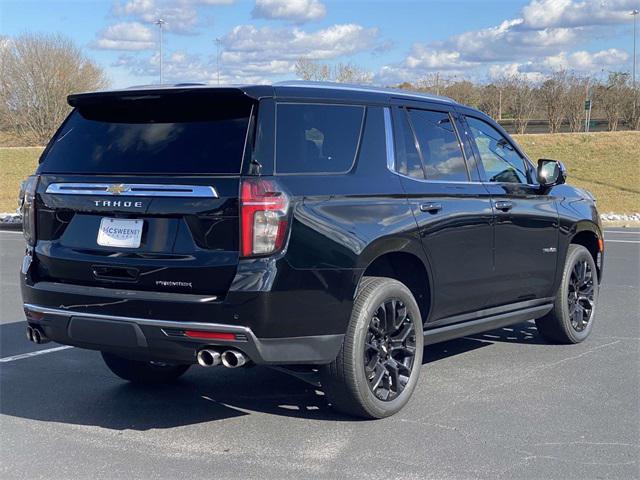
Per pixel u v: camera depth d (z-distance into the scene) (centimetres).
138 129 504
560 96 4256
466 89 4381
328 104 510
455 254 572
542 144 3459
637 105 4225
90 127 524
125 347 470
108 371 656
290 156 475
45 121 4409
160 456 467
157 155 483
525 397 571
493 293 621
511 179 660
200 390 600
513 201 637
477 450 470
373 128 535
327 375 499
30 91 4381
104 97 507
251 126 466
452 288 575
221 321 446
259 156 460
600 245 768
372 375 513
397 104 562
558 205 697
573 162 3206
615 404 555
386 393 526
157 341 460
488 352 707
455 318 594
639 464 448
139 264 468
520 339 759
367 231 495
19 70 4369
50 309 496
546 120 4491
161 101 492
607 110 4300
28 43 4375
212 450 475
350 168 510
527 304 673
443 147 593
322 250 468
